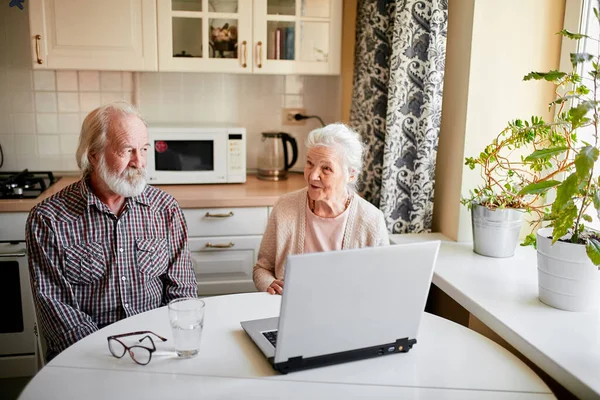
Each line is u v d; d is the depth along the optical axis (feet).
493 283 5.96
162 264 6.14
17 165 9.79
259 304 5.46
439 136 7.81
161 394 3.90
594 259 4.82
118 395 3.88
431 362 4.41
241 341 4.67
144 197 6.07
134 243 5.93
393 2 8.09
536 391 4.04
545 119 7.24
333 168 6.11
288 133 10.56
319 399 3.87
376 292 4.11
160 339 4.70
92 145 5.67
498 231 6.65
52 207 5.71
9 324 8.13
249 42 9.00
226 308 5.34
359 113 9.21
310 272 3.79
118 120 5.67
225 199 8.48
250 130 10.45
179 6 8.74
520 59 7.04
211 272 8.73
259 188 9.29
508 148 6.75
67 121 9.80
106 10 8.52
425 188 7.71
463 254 6.92
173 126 9.91
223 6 8.86
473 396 3.96
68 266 5.66
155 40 8.72
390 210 7.88
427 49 7.45
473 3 6.81
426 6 7.38
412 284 4.22
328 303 3.98
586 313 5.24
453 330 5.00
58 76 9.62
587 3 6.72
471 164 6.71
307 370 4.23
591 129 6.76
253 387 3.99
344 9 9.98
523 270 6.36
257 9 8.91
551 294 5.34
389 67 8.20
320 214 6.47
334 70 9.35
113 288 5.79
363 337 4.28
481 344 4.74
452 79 7.41
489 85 7.02
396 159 7.79
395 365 4.34
